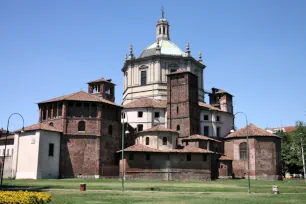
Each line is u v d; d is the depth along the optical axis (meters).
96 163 74.62
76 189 44.62
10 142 87.69
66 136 74.38
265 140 84.94
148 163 72.62
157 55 92.44
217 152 85.62
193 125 84.19
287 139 115.44
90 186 48.91
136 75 95.62
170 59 93.50
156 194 38.66
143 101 89.06
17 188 44.44
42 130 70.38
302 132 105.81
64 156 73.31
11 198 25.83
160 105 87.94
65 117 75.06
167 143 77.56
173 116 84.88
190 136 81.19
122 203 29.00
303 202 31.73
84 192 40.06
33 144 70.12
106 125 78.56
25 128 72.50
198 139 79.06
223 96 102.62
